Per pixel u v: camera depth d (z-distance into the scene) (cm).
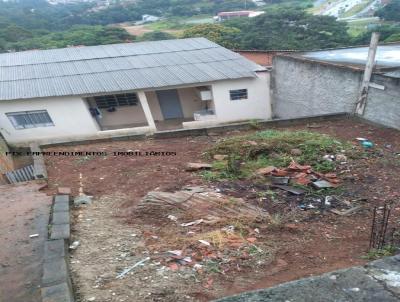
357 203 495
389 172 595
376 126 865
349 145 738
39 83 1262
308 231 420
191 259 354
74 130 1272
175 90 1584
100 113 1501
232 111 1378
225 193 538
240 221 440
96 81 1277
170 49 1617
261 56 1894
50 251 361
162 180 620
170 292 299
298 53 1301
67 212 474
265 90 1366
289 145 729
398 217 446
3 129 1216
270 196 526
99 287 310
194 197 513
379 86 834
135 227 436
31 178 788
